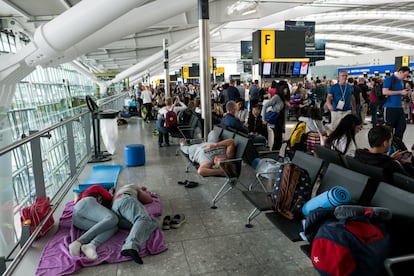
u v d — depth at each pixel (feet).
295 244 9.09
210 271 7.92
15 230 13.34
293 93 38.06
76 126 18.70
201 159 13.33
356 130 12.78
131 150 18.08
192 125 22.07
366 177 7.14
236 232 9.91
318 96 37.99
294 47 44.45
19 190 13.82
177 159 19.88
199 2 20.24
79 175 16.62
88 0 14.96
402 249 5.80
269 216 8.36
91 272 8.04
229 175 12.12
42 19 26.91
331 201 6.65
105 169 16.81
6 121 18.42
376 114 30.37
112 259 8.48
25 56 16.92
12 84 17.72
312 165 9.23
